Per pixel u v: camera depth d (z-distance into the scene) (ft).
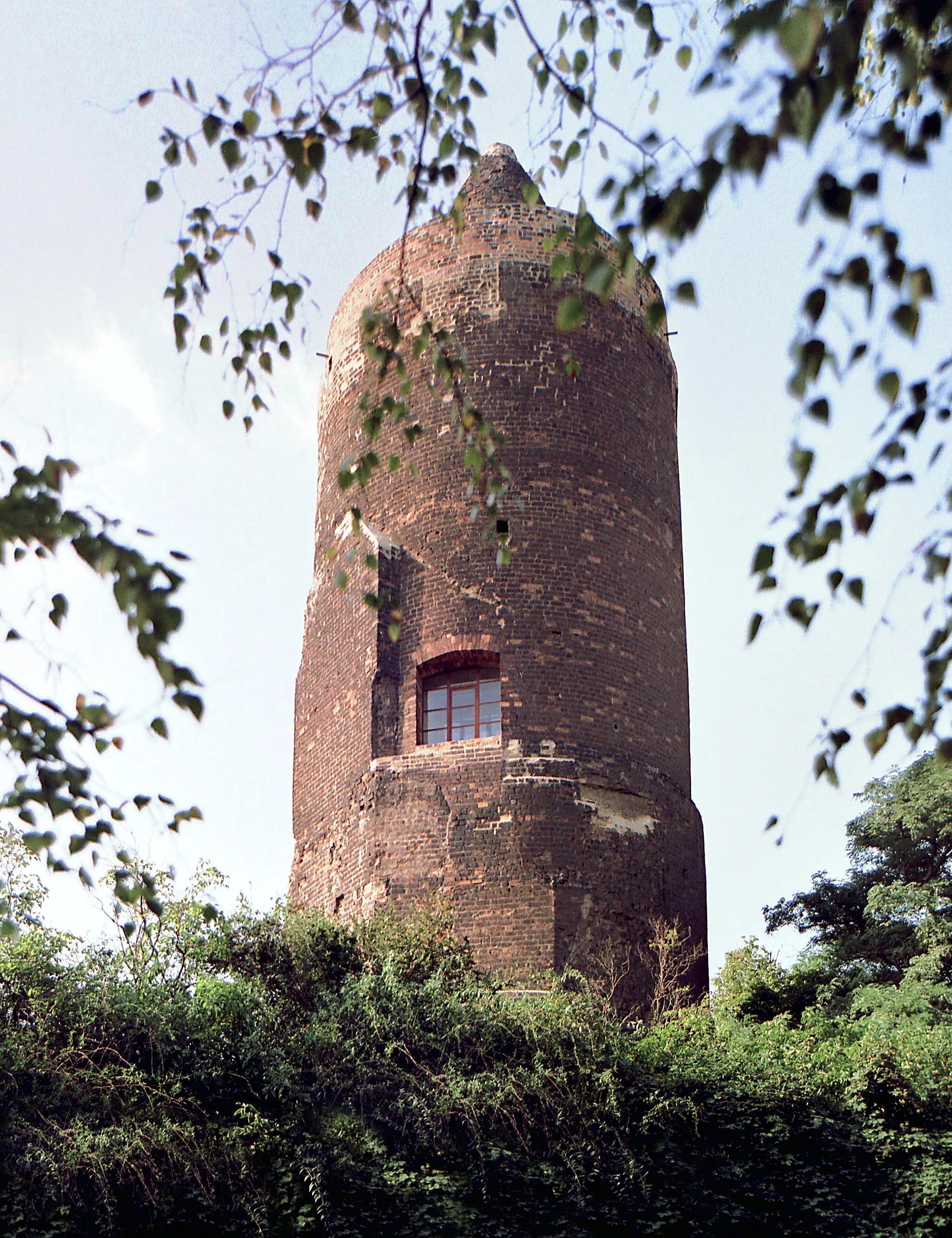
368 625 81.46
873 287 19.22
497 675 79.87
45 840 26.53
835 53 18.03
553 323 86.17
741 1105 61.57
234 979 62.13
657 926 75.51
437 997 62.18
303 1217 53.16
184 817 26.96
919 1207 59.62
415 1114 58.39
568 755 77.71
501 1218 56.08
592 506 83.46
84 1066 54.75
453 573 80.94
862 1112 62.49
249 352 31.73
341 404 90.94
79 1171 50.90
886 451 21.91
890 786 92.48
